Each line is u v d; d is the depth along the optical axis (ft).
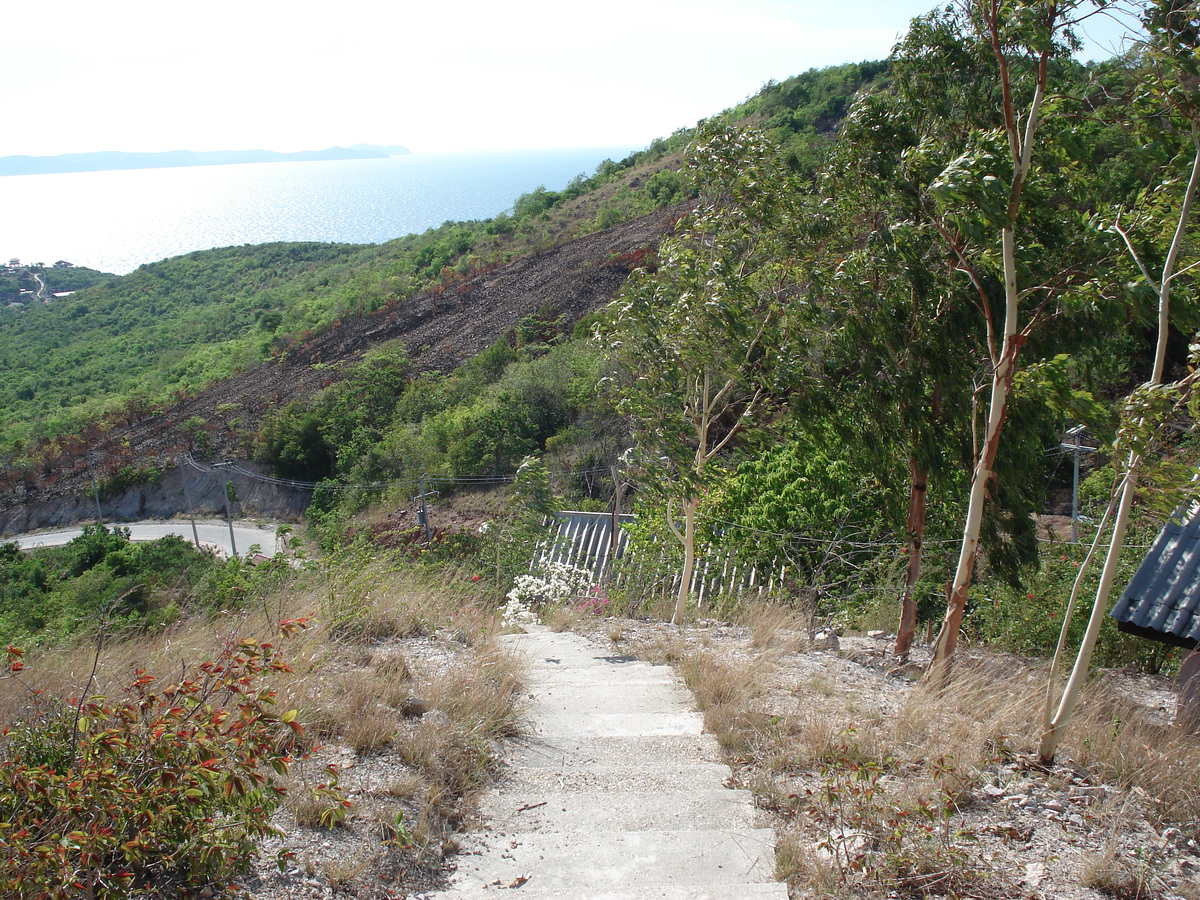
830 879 10.59
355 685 16.01
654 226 143.33
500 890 10.65
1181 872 10.61
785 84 185.47
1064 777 13.47
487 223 219.00
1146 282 15.83
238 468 115.75
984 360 23.57
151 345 220.43
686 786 14.01
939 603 31.68
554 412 82.58
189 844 9.47
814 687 19.21
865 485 33.19
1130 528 30.19
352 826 11.47
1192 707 17.13
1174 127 15.11
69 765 10.29
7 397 191.11
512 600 30.58
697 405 31.60
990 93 21.66
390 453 91.04
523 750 15.78
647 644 25.44
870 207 24.06
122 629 21.81
